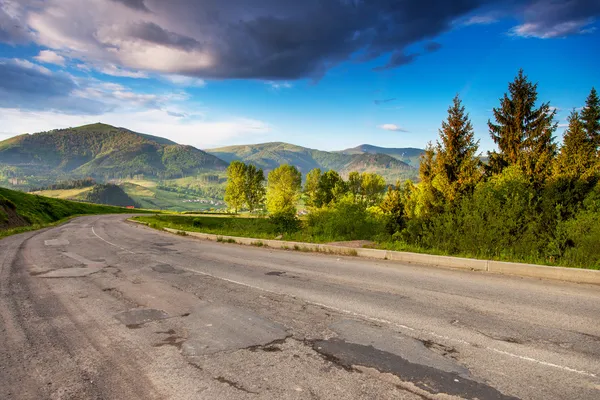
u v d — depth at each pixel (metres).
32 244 17.27
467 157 21.91
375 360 3.52
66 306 5.79
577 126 17.27
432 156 24.50
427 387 2.98
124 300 6.11
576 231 7.97
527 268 7.06
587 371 3.21
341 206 16.36
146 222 38.31
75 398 2.95
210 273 8.54
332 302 5.64
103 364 3.60
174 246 15.43
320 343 4.00
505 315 4.75
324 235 15.73
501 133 20.59
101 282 7.70
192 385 3.12
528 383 3.02
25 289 7.13
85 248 14.96
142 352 3.88
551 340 3.92
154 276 8.29
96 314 5.31
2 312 5.50
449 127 22.70
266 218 21.86
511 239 8.89
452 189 21.70
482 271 7.61
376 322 4.64
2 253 13.70
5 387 3.17
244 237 16.44
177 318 5.04
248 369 3.40
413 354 3.64
